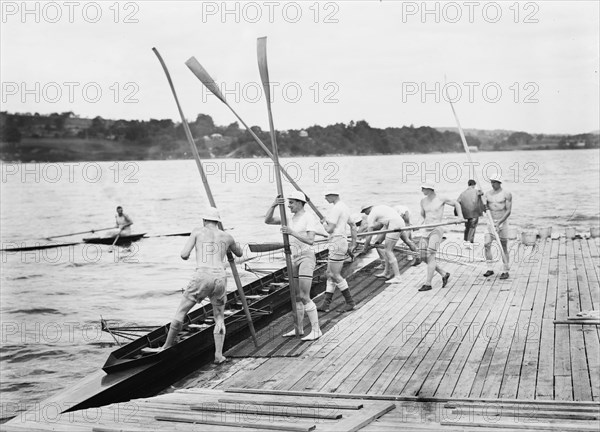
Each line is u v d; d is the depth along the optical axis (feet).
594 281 46.06
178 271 79.97
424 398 26.61
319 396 27.43
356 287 46.65
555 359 30.37
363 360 31.76
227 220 121.29
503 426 22.50
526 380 28.04
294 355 33.17
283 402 26.25
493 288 44.98
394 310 40.37
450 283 46.88
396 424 23.62
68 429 24.27
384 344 33.88
